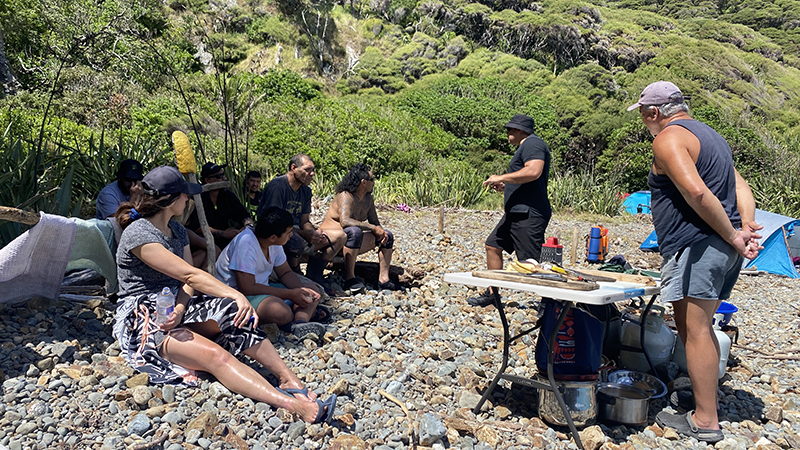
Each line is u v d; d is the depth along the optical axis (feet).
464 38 170.60
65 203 15.44
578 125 108.06
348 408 9.93
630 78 153.17
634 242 38.27
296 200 15.70
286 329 12.74
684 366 12.69
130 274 10.18
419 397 11.16
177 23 105.91
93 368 9.87
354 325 14.12
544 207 16.20
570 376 10.17
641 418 10.67
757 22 277.64
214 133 53.57
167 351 9.80
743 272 30.27
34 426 8.14
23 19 66.33
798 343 17.89
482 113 99.86
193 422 8.61
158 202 9.89
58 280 11.73
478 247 29.68
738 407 12.31
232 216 16.44
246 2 148.05
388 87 143.02
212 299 10.22
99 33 23.91
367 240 17.19
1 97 54.80
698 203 9.43
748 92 162.81
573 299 9.29
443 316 15.88
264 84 94.38
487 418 10.75
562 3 180.86
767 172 74.84
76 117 55.42
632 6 307.17
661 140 10.01
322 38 151.23
